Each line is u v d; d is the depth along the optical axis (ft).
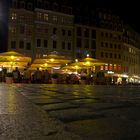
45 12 191.83
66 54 202.18
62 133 7.27
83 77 88.84
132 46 267.18
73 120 9.42
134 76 258.78
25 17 182.60
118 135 7.10
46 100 17.78
